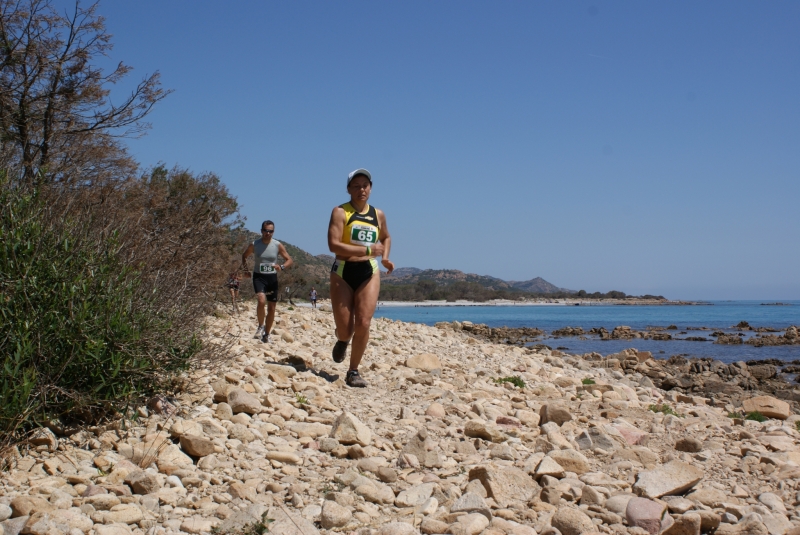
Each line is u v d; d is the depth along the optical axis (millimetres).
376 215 7086
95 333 4574
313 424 5316
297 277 41625
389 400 6750
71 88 12727
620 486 4320
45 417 4207
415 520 3594
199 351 5746
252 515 3379
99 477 3789
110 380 4570
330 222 6969
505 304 157875
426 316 72000
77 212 5988
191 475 3988
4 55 12023
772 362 23031
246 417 5176
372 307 7066
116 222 6090
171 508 3523
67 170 11062
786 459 5027
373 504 3844
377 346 11172
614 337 36000
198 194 15727
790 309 121188
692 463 4996
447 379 8453
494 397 7594
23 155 11398
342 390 6973
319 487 4035
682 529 3494
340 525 3432
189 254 8688
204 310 7152
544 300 174000
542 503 3945
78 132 12891
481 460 4848
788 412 7918
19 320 4316
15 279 4469
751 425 7070
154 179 15484
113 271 5121
